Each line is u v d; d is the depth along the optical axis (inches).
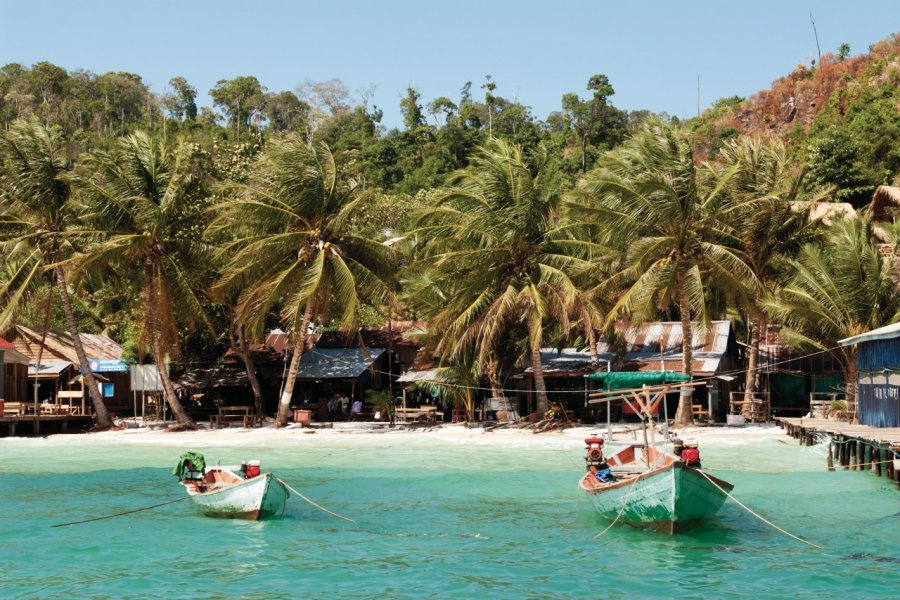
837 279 1739.7
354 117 6338.6
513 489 1128.2
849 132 3587.6
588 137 5610.2
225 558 785.6
